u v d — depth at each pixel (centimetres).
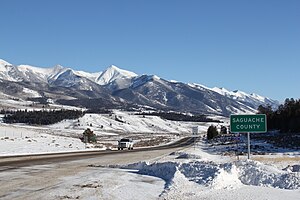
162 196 1409
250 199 1326
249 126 2598
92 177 2002
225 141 8956
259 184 1688
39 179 1873
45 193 1439
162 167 2281
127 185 1711
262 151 4925
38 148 5116
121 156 4116
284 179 1647
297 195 1391
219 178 1691
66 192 1471
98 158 3722
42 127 19588
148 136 17112
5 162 2870
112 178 1975
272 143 6612
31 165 2680
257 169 1858
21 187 1585
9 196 1362
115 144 9044
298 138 6956
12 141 5638
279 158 3241
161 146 8469
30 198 1328
